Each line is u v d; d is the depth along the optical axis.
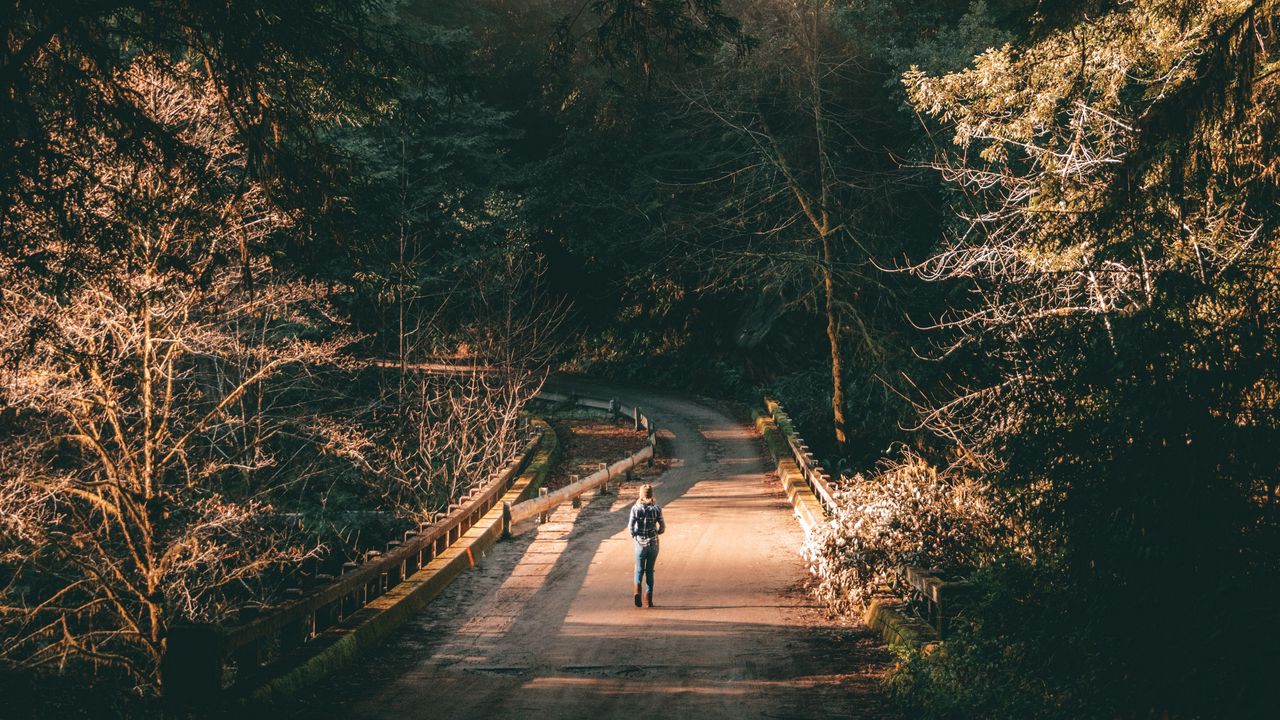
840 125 31.56
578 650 11.55
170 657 8.41
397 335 31.88
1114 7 11.46
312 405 26.45
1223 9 10.82
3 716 7.52
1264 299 6.47
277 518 20.11
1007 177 14.75
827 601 14.04
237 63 8.55
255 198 13.31
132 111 8.21
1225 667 6.02
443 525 16.45
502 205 39.31
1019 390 7.56
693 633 12.41
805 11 31.12
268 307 18.34
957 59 25.52
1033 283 14.30
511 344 33.81
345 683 9.99
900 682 9.38
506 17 48.12
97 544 15.45
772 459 30.80
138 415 17.72
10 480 14.73
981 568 10.56
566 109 42.41
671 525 20.86
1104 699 7.10
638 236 44.66
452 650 11.53
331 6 8.99
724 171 40.09
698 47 9.35
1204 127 8.84
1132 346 6.57
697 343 48.22
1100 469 6.88
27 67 7.64
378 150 30.27
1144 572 6.56
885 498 13.84
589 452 32.53
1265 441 6.04
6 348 11.31
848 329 32.53
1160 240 8.64
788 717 8.83
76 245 7.98
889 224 34.19
